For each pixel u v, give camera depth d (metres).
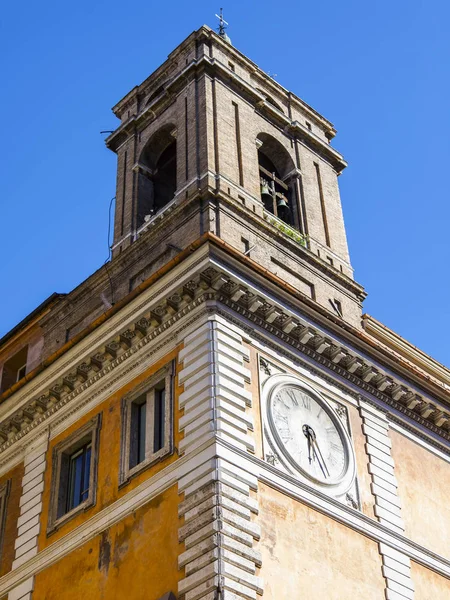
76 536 28.45
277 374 29.33
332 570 26.70
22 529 30.62
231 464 25.89
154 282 30.12
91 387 31.39
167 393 28.39
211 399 26.89
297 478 27.61
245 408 27.47
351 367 31.66
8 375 37.38
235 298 29.25
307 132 39.75
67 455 31.31
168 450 27.19
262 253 33.19
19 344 37.69
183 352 28.67
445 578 30.27
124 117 40.97
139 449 28.80
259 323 29.81
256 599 24.22
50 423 32.34
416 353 38.88
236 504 25.30
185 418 27.20
